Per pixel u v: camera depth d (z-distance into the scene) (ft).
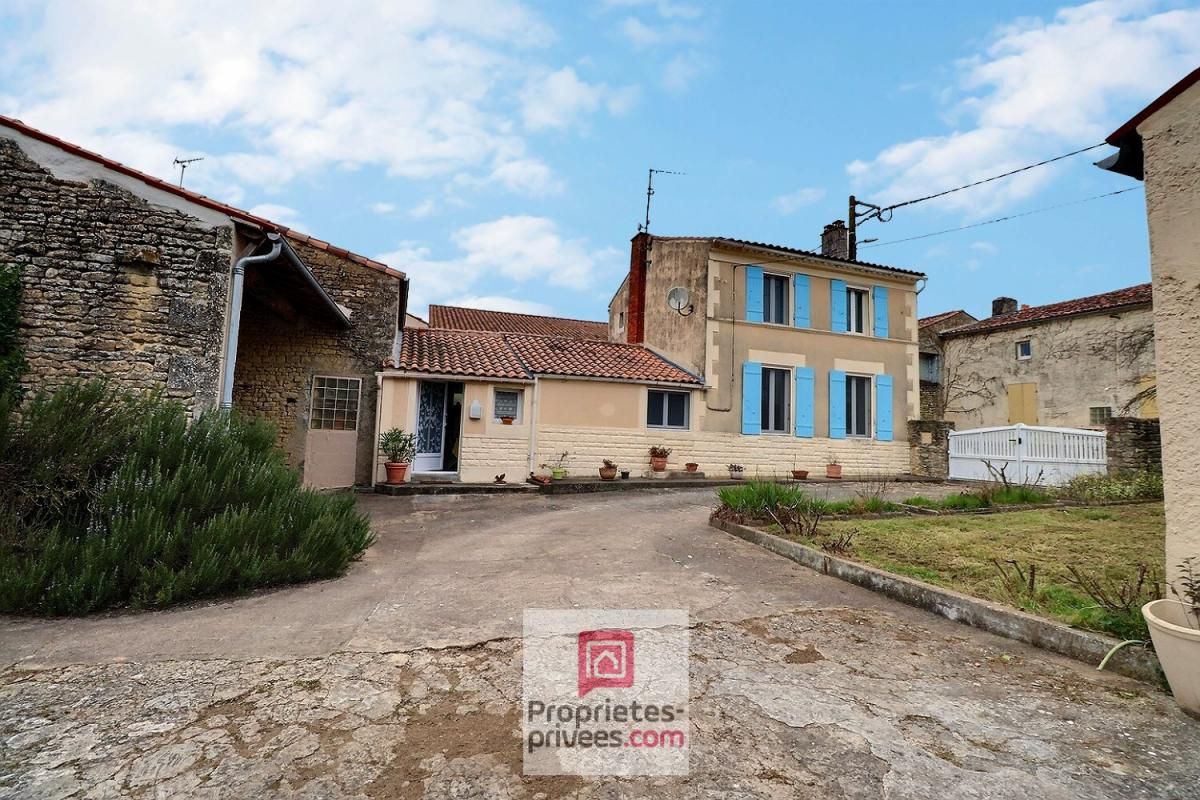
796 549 19.79
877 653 11.81
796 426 49.32
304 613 13.71
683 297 48.75
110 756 7.72
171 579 14.05
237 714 8.87
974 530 23.00
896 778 7.54
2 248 22.12
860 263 51.52
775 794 7.19
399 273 39.04
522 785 7.27
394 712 9.03
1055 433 44.78
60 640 11.86
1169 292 10.80
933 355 72.49
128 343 22.66
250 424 20.94
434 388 41.96
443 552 20.53
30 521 15.52
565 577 17.08
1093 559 17.98
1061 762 7.95
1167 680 9.68
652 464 44.29
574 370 43.19
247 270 27.22
